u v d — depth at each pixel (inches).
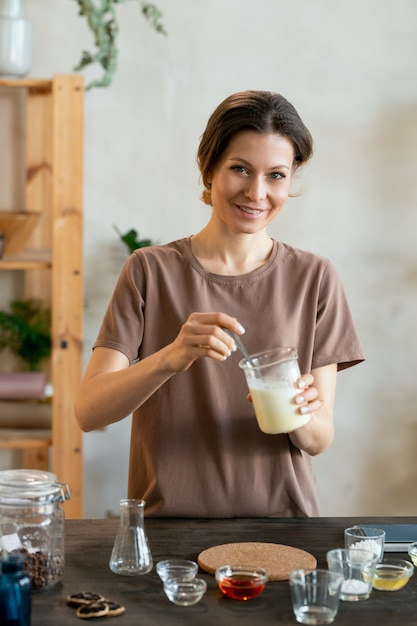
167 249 89.4
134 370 79.4
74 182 135.2
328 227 150.9
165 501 84.6
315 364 89.0
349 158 150.3
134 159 149.0
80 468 137.8
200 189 149.6
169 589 64.5
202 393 85.4
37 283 148.2
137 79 148.1
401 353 152.4
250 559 71.6
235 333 74.0
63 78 134.5
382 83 149.6
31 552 66.7
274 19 148.5
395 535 78.1
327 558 67.7
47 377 149.6
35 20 146.5
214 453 85.2
